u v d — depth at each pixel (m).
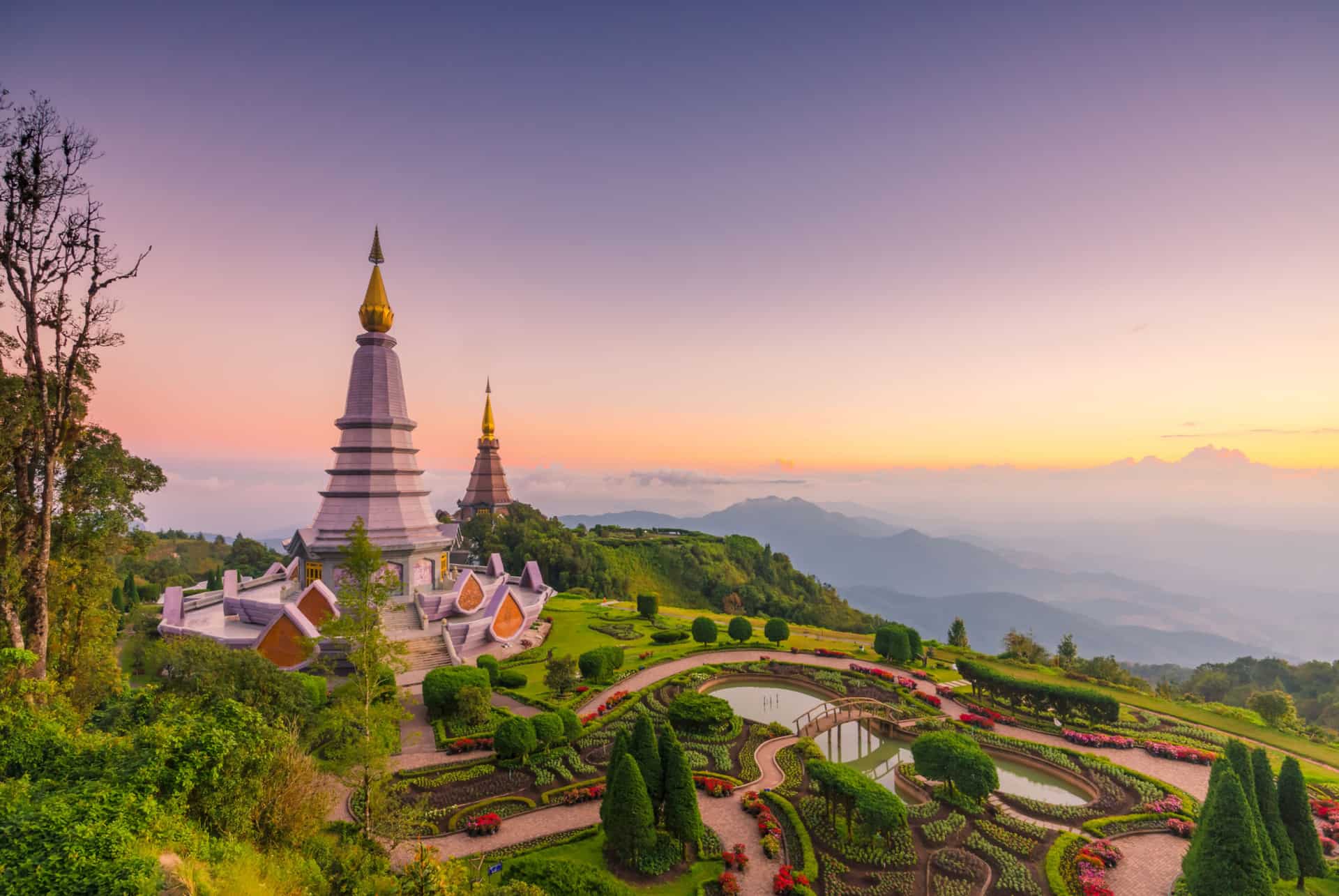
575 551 112.62
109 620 36.44
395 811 26.91
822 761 33.28
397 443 60.06
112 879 14.27
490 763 37.19
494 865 26.64
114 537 35.66
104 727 24.94
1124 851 30.52
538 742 37.78
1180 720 48.81
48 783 18.16
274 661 47.66
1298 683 85.81
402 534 57.75
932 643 68.81
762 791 35.12
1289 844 26.42
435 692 42.12
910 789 37.16
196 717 23.02
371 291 60.28
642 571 128.50
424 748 39.09
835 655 64.75
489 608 59.28
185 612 58.50
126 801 17.16
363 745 25.41
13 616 28.83
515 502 127.94
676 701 44.81
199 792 20.72
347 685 30.33
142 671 48.00
